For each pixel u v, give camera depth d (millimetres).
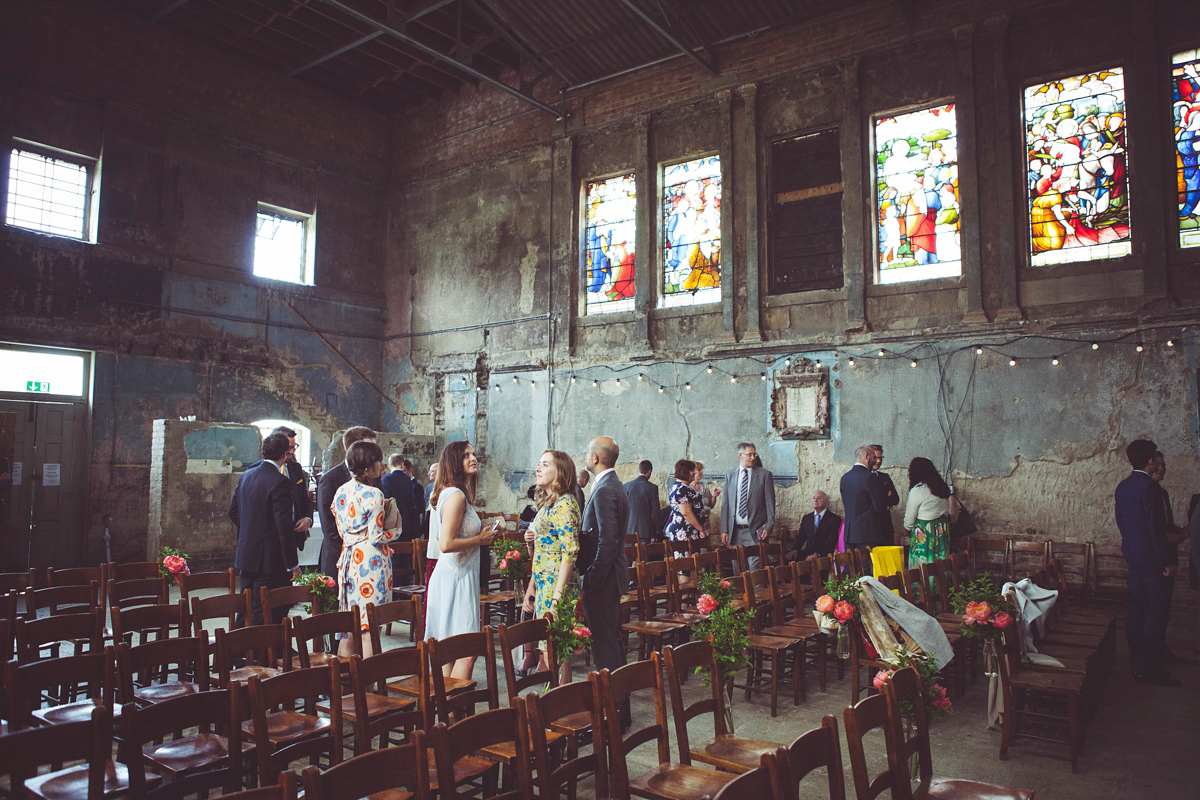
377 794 2910
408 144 16625
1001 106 10273
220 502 11945
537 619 4066
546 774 2758
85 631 4176
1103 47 9727
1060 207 9953
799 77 11883
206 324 13703
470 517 4762
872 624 4871
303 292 15109
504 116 15141
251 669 4273
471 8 13242
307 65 14398
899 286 10867
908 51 11023
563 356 13852
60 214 12367
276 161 14914
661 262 13117
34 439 11852
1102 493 9328
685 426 12453
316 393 15164
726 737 3574
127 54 13016
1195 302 9039
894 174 11148
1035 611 5340
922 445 10484
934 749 4594
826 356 11320
